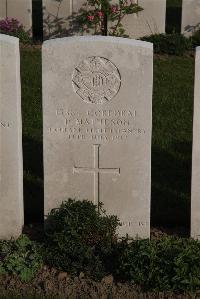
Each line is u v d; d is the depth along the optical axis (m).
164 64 4.70
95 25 5.07
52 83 2.66
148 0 5.06
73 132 2.71
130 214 2.80
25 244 2.66
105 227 2.66
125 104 2.68
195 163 2.71
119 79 2.65
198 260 2.50
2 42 2.59
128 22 5.12
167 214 3.01
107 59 2.63
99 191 2.79
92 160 2.75
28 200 3.10
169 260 2.50
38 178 3.28
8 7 5.12
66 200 2.80
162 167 3.41
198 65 2.61
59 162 2.75
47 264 2.63
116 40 2.62
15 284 2.53
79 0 5.03
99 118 2.70
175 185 3.24
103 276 2.55
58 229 2.70
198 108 2.65
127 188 2.77
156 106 4.05
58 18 5.09
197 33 5.09
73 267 2.57
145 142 2.71
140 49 2.61
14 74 2.62
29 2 5.10
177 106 4.06
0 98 2.64
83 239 2.62
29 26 5.17
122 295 2.47
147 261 2.51
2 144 2.70
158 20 5.11
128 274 2.52
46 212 2.81
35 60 4.65
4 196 2.76
